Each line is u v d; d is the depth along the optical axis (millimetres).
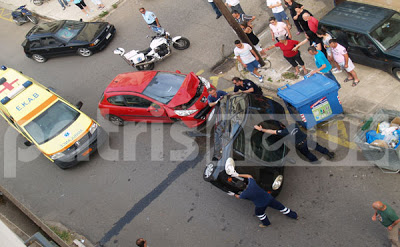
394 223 5953
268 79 10273
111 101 10320
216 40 12633
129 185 9148
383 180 7180
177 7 14961
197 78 9797
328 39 8711
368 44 8719
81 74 13539
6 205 7367
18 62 15320
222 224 7656
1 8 19422
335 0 11078
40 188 9898
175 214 8164
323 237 6793
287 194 7621
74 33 14078
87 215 8844
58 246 6469
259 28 12359
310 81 7930
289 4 10516
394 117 7176
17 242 4668
